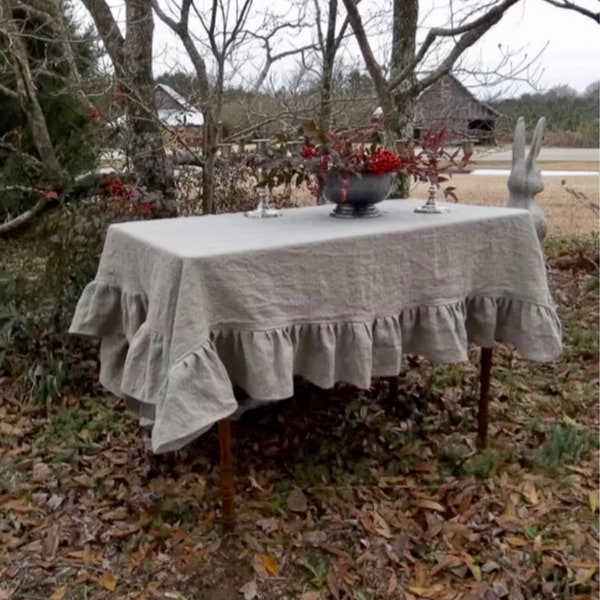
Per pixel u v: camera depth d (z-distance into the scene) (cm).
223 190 401
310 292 176
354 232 185
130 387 175
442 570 178
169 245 172
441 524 195
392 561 181
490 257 211
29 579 174
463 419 259
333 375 183
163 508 200
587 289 436
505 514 201
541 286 214
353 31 393
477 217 209
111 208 323
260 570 177
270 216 219
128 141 380
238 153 393
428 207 222
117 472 223
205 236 184
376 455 233
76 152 450
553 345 213
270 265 169
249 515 198
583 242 555
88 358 299
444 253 199
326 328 180
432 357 201
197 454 231
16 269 345
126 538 189
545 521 198
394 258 189
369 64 389
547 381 298
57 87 450
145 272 181
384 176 206
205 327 158
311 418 254
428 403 271
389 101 392
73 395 277
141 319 190
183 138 387
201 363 156
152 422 216
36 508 203
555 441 232
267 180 215
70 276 301
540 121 393
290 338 174
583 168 791
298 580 175
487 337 217
